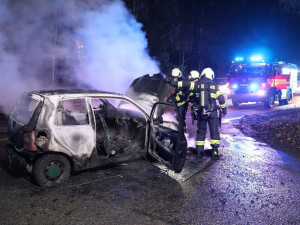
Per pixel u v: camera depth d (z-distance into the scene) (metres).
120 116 5.24
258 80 12.37
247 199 3.70
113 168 4.62
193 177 4.39
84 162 4.12
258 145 6.44
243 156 5.58
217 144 5.38
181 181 4.21
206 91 5.36
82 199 3.53
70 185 3.91
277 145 6.47
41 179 3.80
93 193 3.71
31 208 3.27
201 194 3.80
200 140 5.52
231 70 13.17
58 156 3.91
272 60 12.94
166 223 3.06
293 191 3.98
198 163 5.09
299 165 5.11
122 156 4.53
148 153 4.79
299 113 10.04
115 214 3.21
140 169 4.63
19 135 3.85
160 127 4.52
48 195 3.60
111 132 5.18
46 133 3.79
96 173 4.38
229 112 11.53
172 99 6.15
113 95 4.47
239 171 4.73
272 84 12.47
